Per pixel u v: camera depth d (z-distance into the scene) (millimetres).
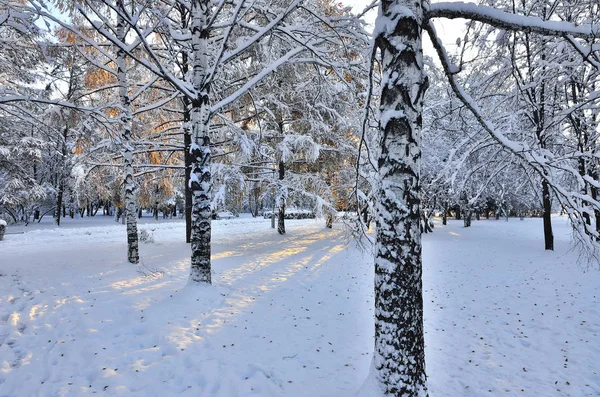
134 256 10664
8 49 9062
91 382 4410
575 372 5039
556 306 7703
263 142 16719
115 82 11602
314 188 17578
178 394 4215
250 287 8812
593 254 4539
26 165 24312
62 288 8008
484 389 4625
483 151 14617
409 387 3215
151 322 6168
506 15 3416
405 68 3305
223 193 14992
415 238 3344
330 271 11000
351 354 5520
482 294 8914
